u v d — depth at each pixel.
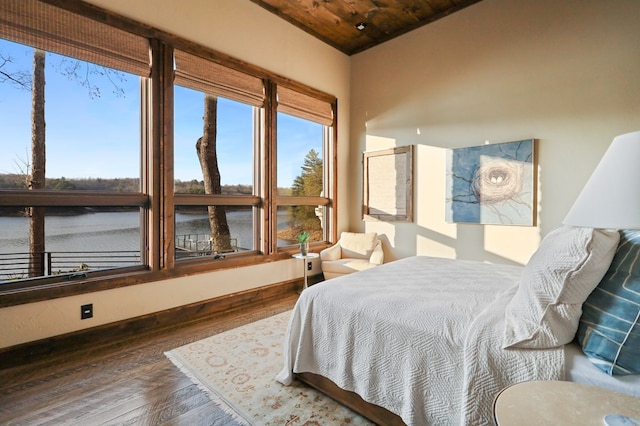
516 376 1.11
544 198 3.09
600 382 1.00
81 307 2.42
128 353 2.34
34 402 1.76
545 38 3.09
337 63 4.55
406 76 4.12
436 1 3.58
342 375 1.63
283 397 1.81
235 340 2.57
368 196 4.53
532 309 1.22
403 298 1.69
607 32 2.78
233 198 3.48
